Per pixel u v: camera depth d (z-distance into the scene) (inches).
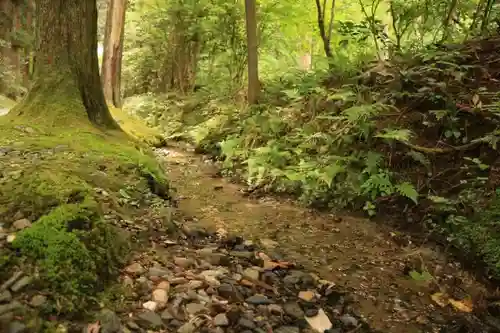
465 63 221.6
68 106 197.2
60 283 92.6
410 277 146.2
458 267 154.0
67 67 200.1
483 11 270.5
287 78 311.1
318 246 165.6
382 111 221.0
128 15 496.4
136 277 110.6
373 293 133.6
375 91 238.1
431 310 127.3
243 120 301.3
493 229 147.5
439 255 161.8
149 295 104.3
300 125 261.9
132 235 128.6
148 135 350.0
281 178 230.5
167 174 253.1
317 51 454.9
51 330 83.4
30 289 88.9
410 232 181.0
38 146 161.6
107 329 87.7
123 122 353.4
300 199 215.9
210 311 103.0
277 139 264.4
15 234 101.6
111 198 140.1
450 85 209.3
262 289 121.2
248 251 147.3
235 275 124.8
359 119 215.2
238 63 422.6
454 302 132.2
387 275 146.5
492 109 181.6
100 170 154.6
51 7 196.5
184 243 142.4
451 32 263.7
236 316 102.7
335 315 116.5
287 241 167.6
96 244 108.3
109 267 107.9
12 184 121.5
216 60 461.1
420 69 223.0
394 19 278.5
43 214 111.5
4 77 405.7
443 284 142.4
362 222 192.9
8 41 417.4
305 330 105.7
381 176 193.5
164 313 99.1
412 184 194.7
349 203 205.5
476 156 186.5
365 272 147.1
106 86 406.3
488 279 143.7
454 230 166.1
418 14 269.7
